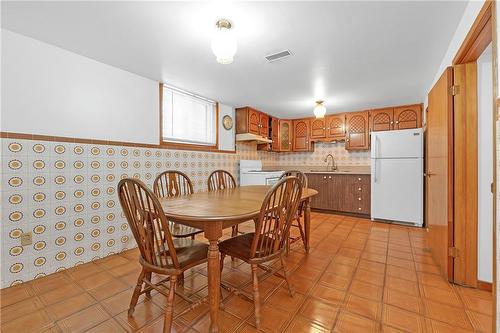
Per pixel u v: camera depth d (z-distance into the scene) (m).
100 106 2.36
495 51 1.03
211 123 3.76
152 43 1.97
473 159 1.75
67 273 2.04
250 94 3.37
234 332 1.32
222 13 1.55
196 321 1.41
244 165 4.28
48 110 2.02
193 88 3.12
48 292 1.74
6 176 1.80
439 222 2.06
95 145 2.33
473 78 1.74
